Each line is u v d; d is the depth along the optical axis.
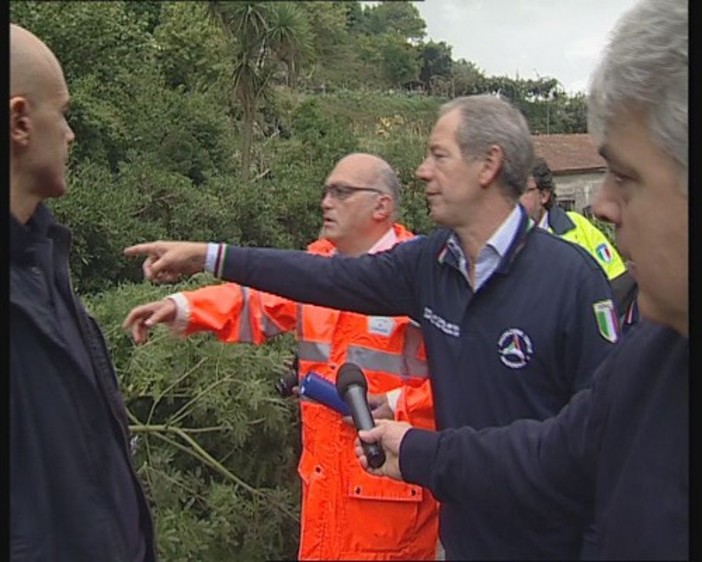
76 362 1.50
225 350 2.59
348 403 1.84
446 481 1.17
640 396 0.89
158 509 2.48
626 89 0.81
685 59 0.79
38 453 1.44
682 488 0.82
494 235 1.68
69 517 1.49
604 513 0.90
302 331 2.30
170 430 2.58
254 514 2.63
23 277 1.46
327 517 2.35
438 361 1.75
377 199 2.34
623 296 1.92
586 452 0.98
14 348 1.42
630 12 0.85
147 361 2.52
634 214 0.84
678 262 0.82
